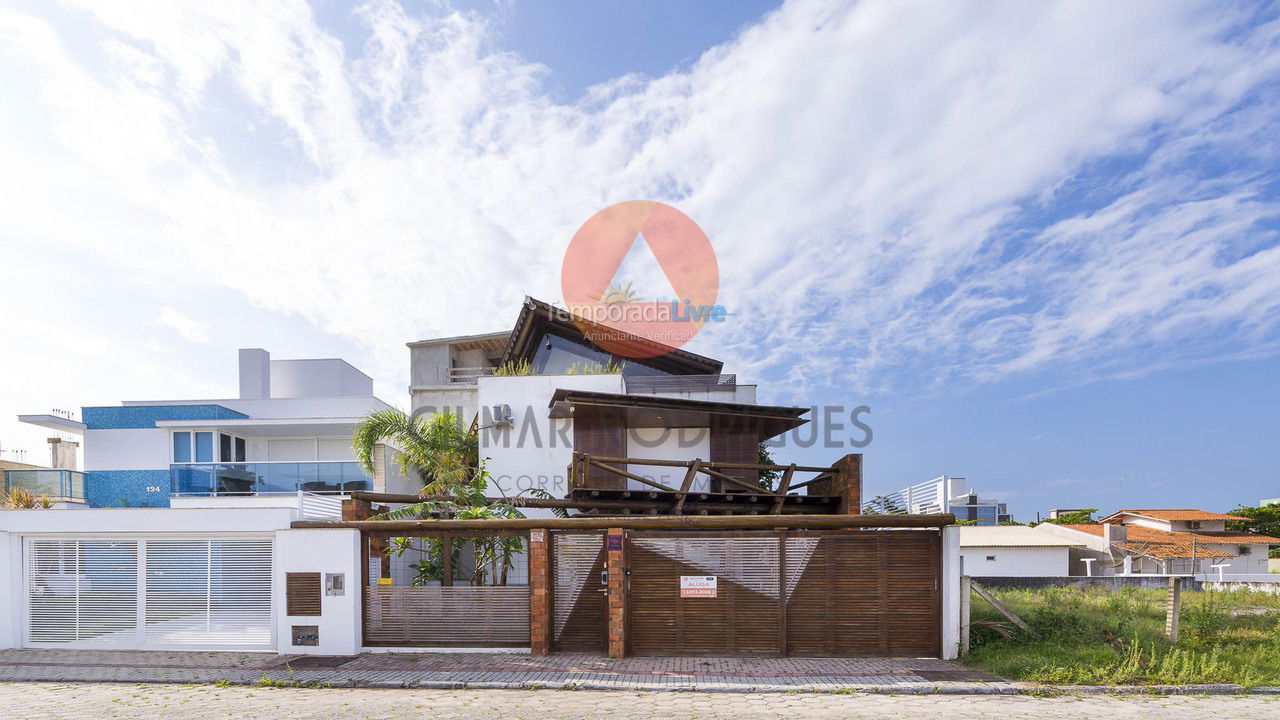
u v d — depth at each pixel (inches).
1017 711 307.7
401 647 430.6
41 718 303.1
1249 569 1294.3
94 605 454.6
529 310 801.6
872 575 411.5
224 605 447.5
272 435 884.6
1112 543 1101.1
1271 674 360.5
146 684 366.3
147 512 450.9
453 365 1020.5
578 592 424.5
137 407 844.0
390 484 696.4
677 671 376.5
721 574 414.9
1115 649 406.0
